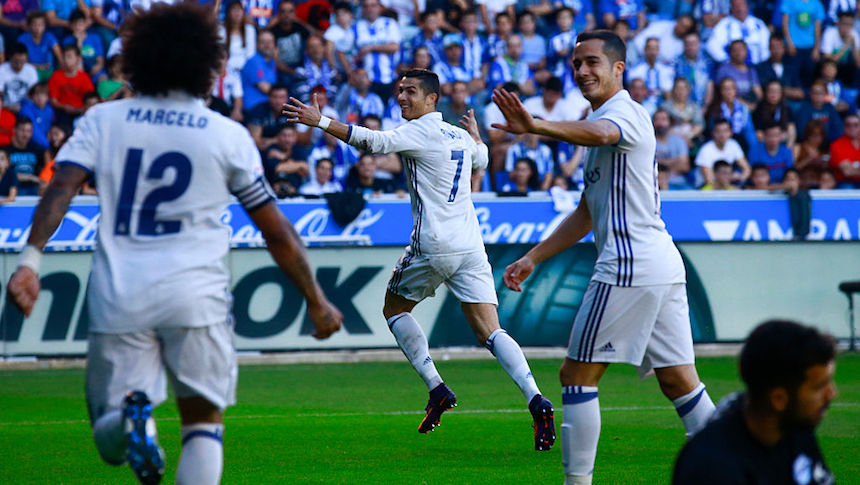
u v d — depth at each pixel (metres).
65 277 32.84
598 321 12.28
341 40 42.88
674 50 45.06
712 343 34.47
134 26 9.53
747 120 42.22
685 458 7.26
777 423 7.13
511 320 33.75
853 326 34.69
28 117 38.44
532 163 38.09
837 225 35.78
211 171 9.39
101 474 15.77
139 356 9.32
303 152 39.38
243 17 41.84
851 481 14.92
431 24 43.50
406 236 34.34
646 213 12.29
